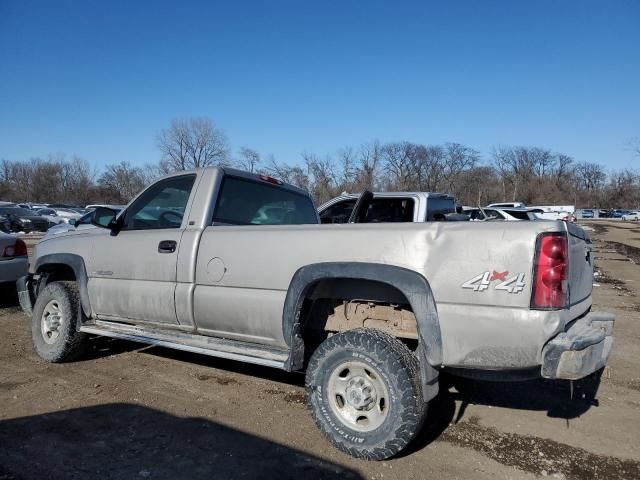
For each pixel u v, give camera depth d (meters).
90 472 3.05
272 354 3.75
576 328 3.09
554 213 33.84
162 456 3.27
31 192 82.38
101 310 4.87
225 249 4.01
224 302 3.95
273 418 3.89
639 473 3.20
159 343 4.31
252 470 3.12
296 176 57.88
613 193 102.38
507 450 3.48
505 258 2.96
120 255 4.69
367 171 67.06
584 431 3.81
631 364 5.50
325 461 3.25
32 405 4.05
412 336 3.55
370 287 3.65
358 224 3.50
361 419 3.35
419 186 82.94
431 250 3.16
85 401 4.15
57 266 5.46
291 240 3.70
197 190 4.46
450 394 4.54
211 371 4.98
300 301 3.59
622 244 25.38
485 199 87.38
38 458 3.21
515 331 2.90
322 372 3.41
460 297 3.04
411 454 3.39
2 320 7.13
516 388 4.72
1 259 7.48
